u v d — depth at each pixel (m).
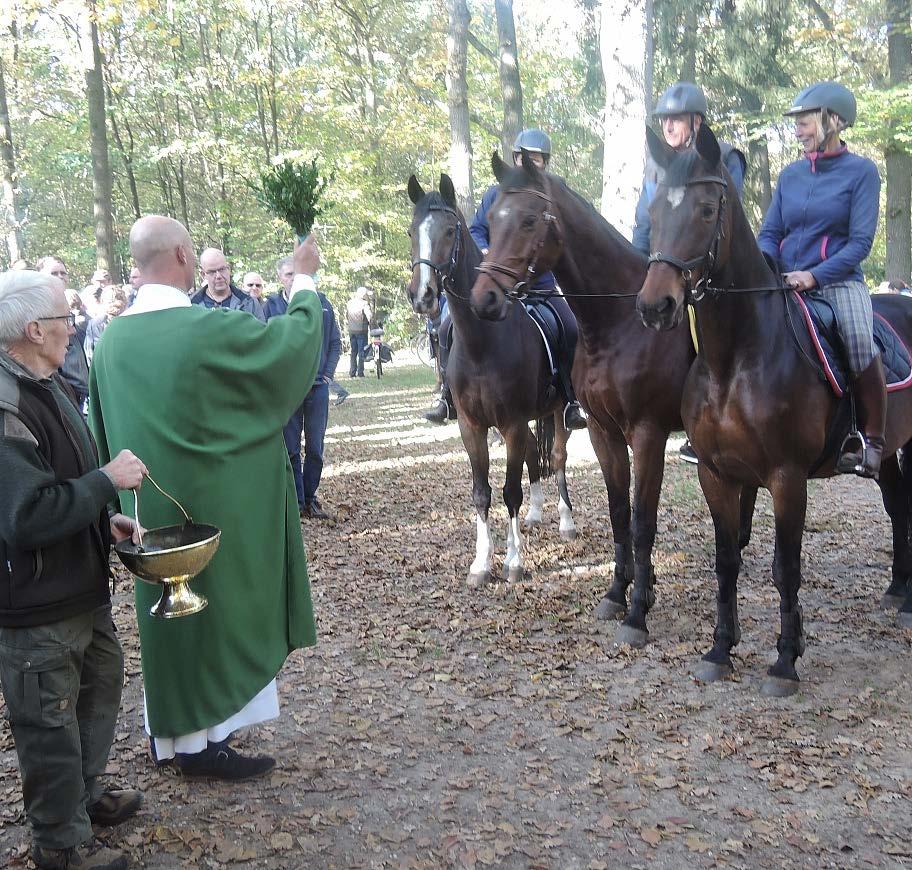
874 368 4.19
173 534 3.02
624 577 5.13
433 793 3.33
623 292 4.64
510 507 5.77
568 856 2.92
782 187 4.39
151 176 26.89
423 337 19.95
